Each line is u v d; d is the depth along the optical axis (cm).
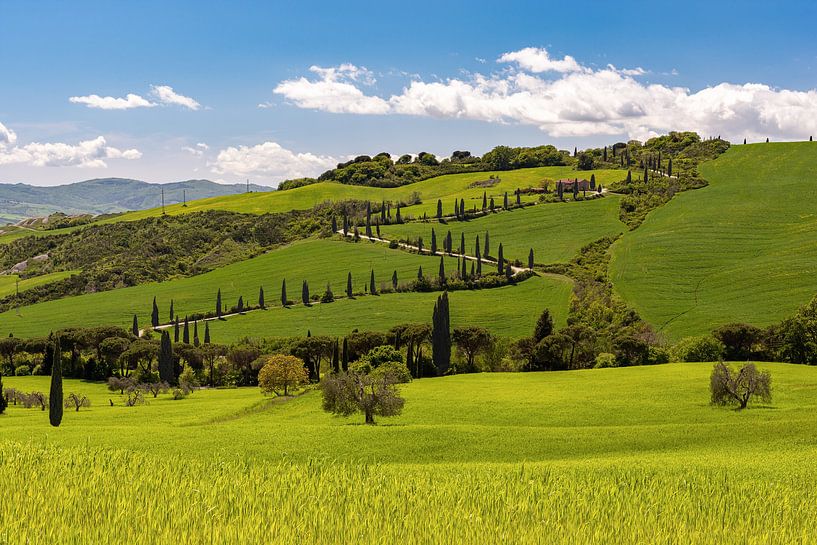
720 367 7688
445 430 6097
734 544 1911
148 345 12988
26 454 2730
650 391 8838
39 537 1580
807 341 11050
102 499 1944
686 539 1923
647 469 4069
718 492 2822
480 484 2683
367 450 5291
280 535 1706
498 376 10938
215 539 1631
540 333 12925
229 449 5169
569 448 5497
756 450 5291
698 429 6131
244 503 2011
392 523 1891
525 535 1842
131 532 1648
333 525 1828
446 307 12100
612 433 6031
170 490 2128
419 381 10512
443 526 1884
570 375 10681
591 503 2334
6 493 1959
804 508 2538
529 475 3253
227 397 10200
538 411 7744
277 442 5512
